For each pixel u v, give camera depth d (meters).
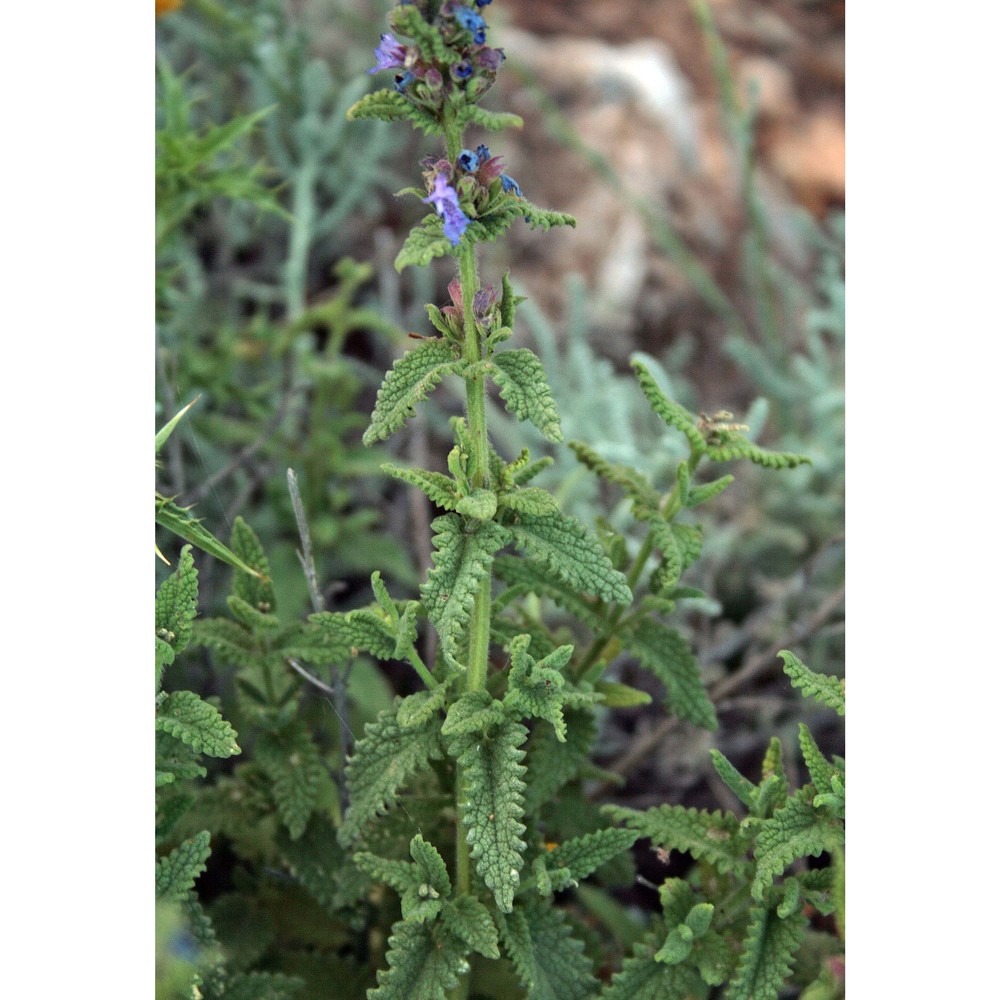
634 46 0.84
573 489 0.60
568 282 0.67
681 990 0.38
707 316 0.76
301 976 0.43
